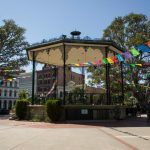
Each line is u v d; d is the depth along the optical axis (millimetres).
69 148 10016
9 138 12727
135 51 17438
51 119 22781
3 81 31281
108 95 25016
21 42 48812
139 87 42188
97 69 42812
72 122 22359
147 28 42688
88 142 11477
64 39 23922
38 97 26625
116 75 41938
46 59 29375
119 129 17109
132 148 10016
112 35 43312
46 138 12734
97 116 23953
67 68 33594
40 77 86250
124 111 26719
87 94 24531
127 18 42781
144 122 22734
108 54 27562
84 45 24734
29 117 25188
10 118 26344
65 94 23859
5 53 47906
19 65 48156
